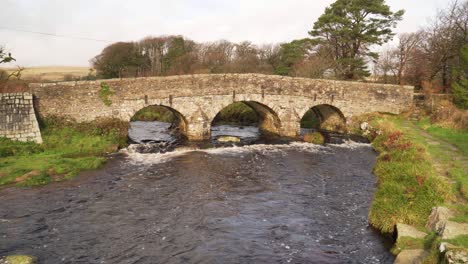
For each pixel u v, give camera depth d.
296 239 13.46
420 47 45.66
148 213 15.73
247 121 42.94
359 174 22.09
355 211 16.06
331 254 12.33
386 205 14.35
